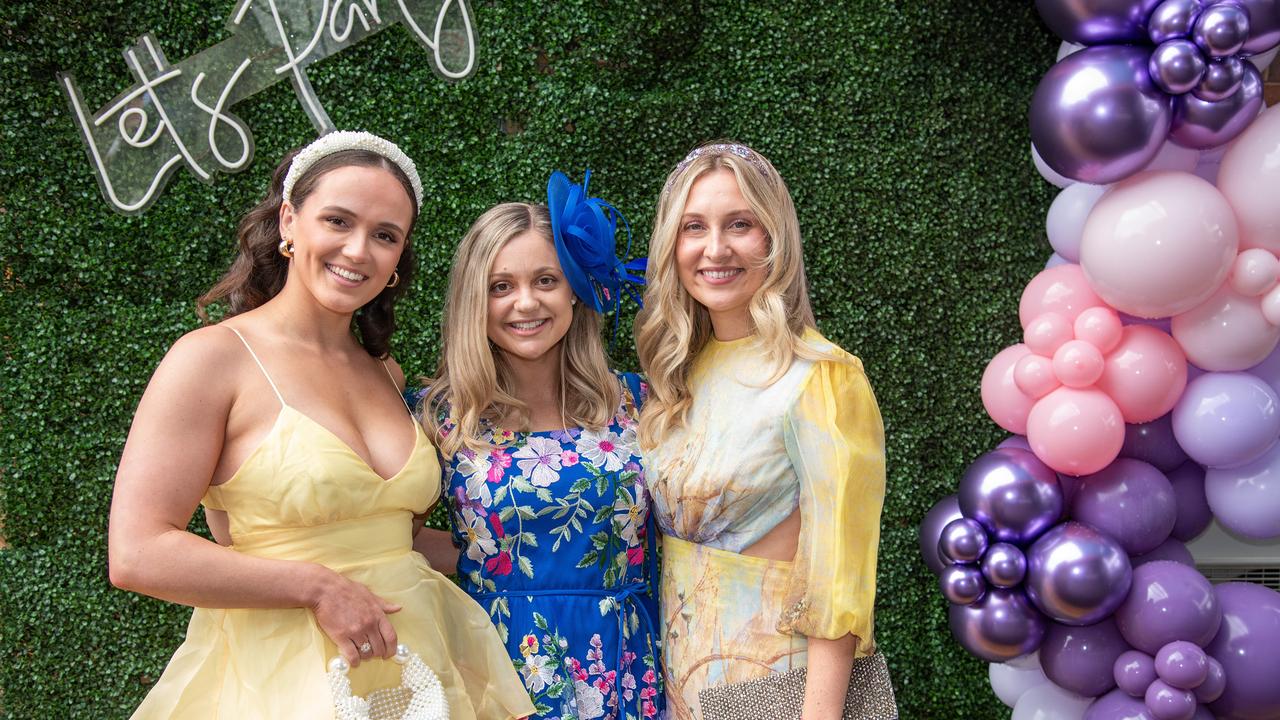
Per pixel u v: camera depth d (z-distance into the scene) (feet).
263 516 4.61
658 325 5.73
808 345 5.31
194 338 4.69
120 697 9.29
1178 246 6.29
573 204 5.59
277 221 5.25
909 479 10.20
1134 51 6.31
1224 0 5.99
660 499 5.58
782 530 5.36
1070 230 7.73
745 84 10.03
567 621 5.39
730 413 5.40
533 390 5.80
